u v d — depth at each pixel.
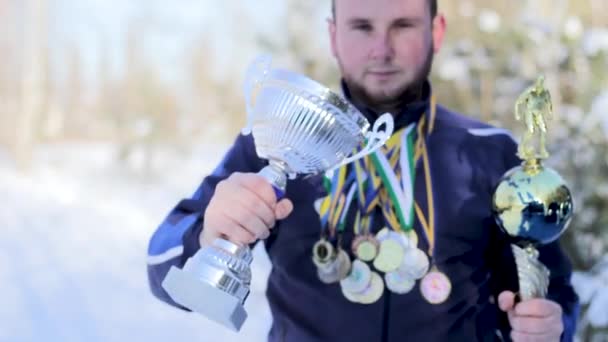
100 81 16.31
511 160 1.47
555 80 3.04
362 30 1.37
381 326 1.35
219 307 1.04
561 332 1.29
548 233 1.30
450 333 1.35
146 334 4.38
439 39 1.51
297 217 1.40
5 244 6.68
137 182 10.72
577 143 2.84
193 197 1.41
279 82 1.11
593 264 2.79
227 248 1.11
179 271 1.07
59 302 5.01
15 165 12.41
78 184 10.67
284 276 1.41
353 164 1.42
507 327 1.44
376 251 1.37
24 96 12.55
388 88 1.39
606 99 2.78
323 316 1.37
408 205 1.40
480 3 3.71
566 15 3.44
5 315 4.69
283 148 1.12
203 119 11.64
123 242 7.06
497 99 3.29
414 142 1.46
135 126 11.11
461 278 1.38
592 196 2.79
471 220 1.40
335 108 1.09
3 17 13.93
